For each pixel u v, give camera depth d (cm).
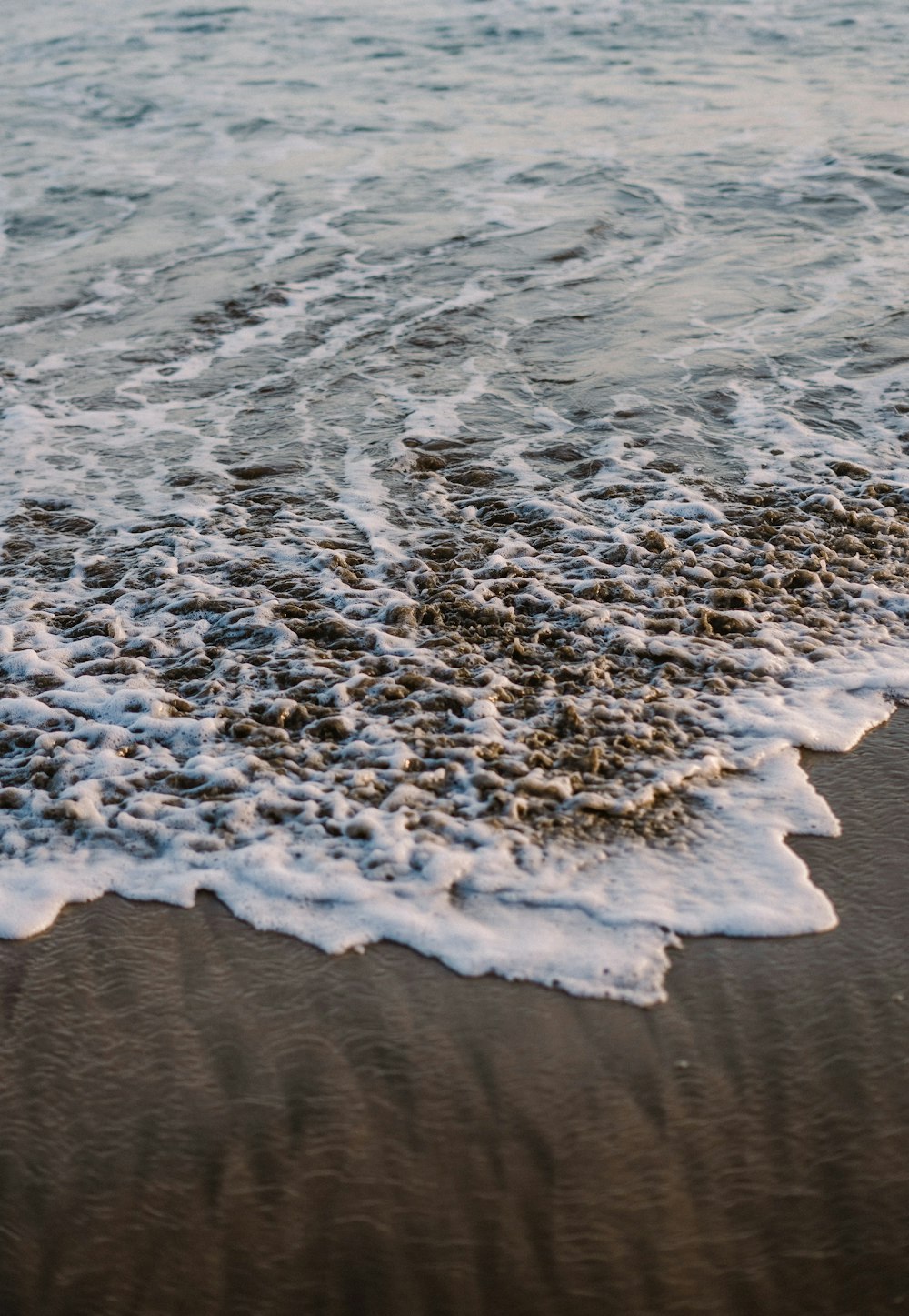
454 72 1388
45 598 458
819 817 330
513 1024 266
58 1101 252
